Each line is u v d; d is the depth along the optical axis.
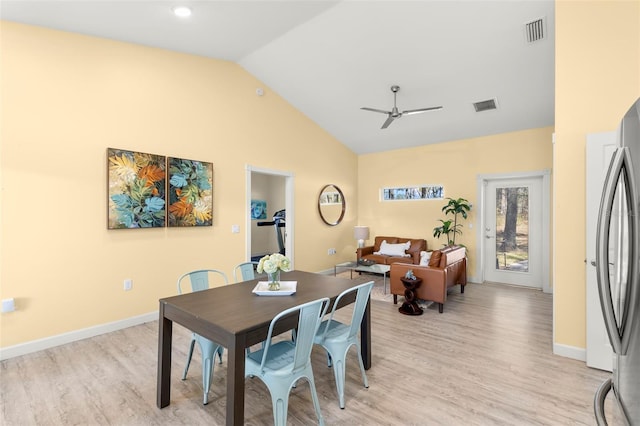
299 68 4.67
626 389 1.18
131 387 2.38
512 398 2.23
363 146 6.98
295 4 3.21
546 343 3.15
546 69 3.93
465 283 5.16
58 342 3.11
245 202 4.83
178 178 4.01
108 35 3.41
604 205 1.35
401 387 2.38
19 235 2.93
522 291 5.22
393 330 3.52
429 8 3.29
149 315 3.76
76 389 2.35
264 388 2.40
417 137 6.22
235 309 2.02
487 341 3.21
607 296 1.29
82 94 3.30
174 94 4.03
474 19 3.35
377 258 6.26
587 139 2.67
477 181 5.84
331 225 6.60
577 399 2.21
